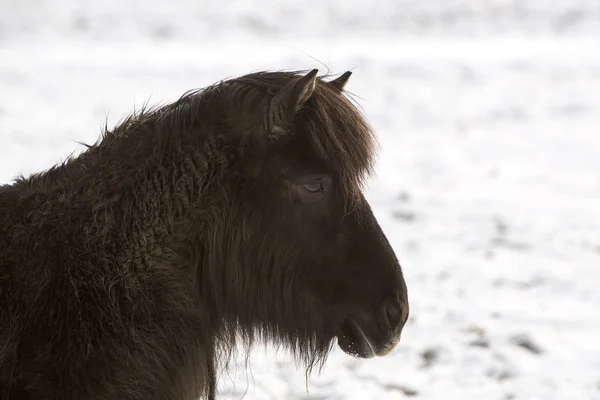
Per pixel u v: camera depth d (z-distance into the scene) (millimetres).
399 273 8367
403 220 23609
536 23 93375
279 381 12531
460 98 48000
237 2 107000
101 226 7812
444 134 38344
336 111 8062
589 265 19516
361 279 8188
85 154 8406
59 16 93125
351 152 8047
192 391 8188
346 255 8180
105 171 8055
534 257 20125
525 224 23281
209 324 8281
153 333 7750
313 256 8172
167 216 7926
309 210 8086
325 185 8031
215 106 8141
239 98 8086
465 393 12367
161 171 7988
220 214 8047
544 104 46406
